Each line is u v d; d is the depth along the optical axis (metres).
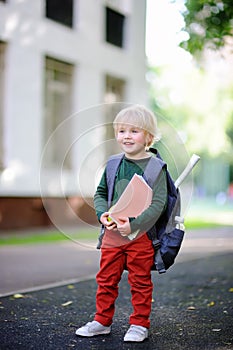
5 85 15.32
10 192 15.26
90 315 5.75
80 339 4.82
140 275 4.76
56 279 8.28
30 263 9.89
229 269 9.28
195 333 5.05
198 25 9.19
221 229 18.48
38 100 16.20
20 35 15.60
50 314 5.79
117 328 5.20
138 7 19.95
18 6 15.49
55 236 14.33
